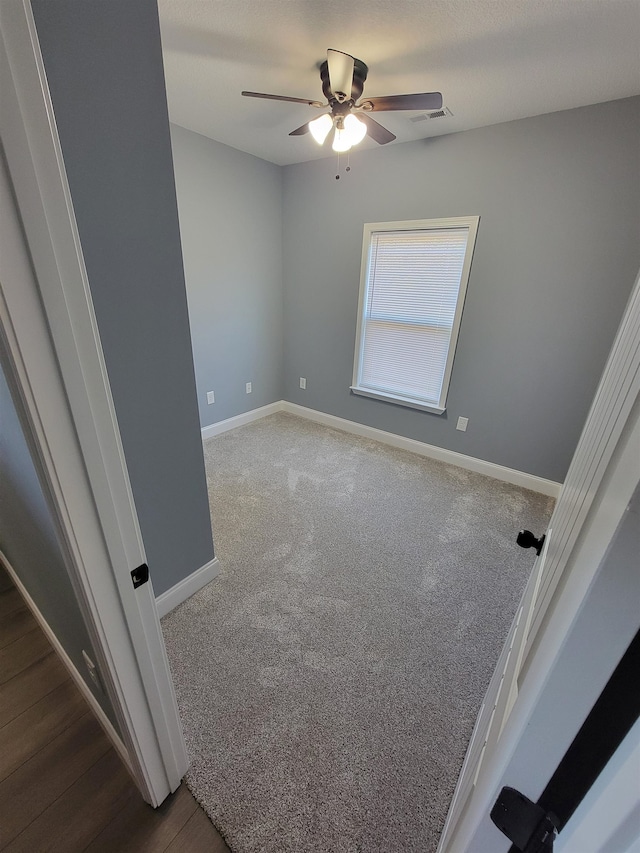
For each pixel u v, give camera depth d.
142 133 1.07
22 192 0.42
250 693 1.35
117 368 1.22
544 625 0.44
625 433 0.32
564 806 0.33
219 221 3.06
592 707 0.28
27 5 0.38
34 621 1.58
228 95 2.12
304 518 2.41
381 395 3.42
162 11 1.44
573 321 2.42
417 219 2.81
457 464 3.17
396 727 1.26
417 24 1.49
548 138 2.21
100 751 1.16
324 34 1.57
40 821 1.02
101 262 1.09
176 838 0.99
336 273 3.40
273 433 3.71
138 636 0.80
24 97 0.40
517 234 2.45
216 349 3.40
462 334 2.86
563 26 1.46
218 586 1.83
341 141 1.96
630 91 1.90
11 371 0.51
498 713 0.62
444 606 1.77
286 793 1.09
